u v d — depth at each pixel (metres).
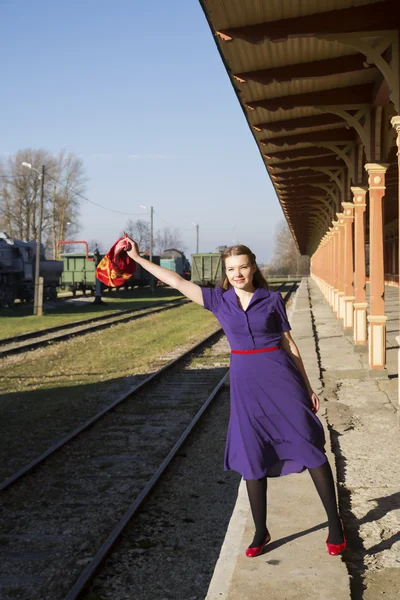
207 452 8.74
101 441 9.39
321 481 4.13
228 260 4.09
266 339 4.11
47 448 9.15
